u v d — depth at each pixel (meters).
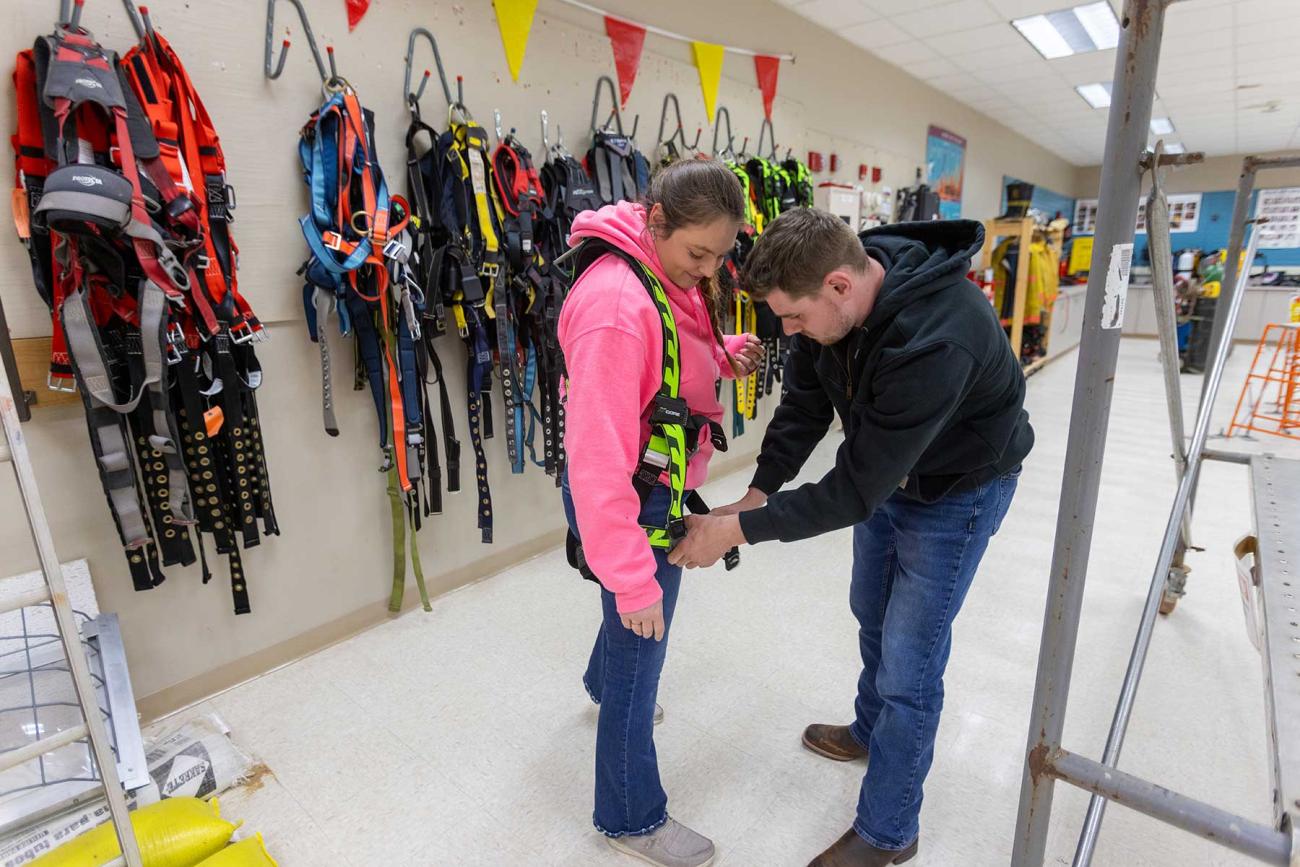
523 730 1.81
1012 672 2.03
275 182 1.90
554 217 2.46
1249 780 1.59
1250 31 4.43
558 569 2.75
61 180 1.34
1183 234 10.19
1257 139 8.46
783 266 1.01
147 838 1.25
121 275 1.51
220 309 1.71
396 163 2.15
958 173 6.49
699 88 3.25
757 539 1.13
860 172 4.86
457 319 2.24
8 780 1.33
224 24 1.75
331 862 1.42
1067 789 1.59
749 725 1.81
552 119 2.60
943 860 1.40
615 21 2.77
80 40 1.44
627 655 1.25
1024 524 3.16
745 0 3.51
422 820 1.53
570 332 1.08
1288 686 0.84
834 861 1.33
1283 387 5.65
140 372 1.59
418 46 2.16
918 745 1.26
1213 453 1.95
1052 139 8.30
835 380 1.25
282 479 2.04
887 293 1.05
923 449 1.01
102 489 1.71
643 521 1.18
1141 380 6.67
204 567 1.83
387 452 2.17
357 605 2.28
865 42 4.50
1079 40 4.56
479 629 2.30
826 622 2.32
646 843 1.39
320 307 1.94
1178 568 2.25
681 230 1.02
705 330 1.22
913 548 1.23
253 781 1.64
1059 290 7.54
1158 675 1.99
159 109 1.57
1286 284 9.41
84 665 0.97
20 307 1.54
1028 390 6.10
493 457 2.63
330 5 1.94
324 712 1.89
